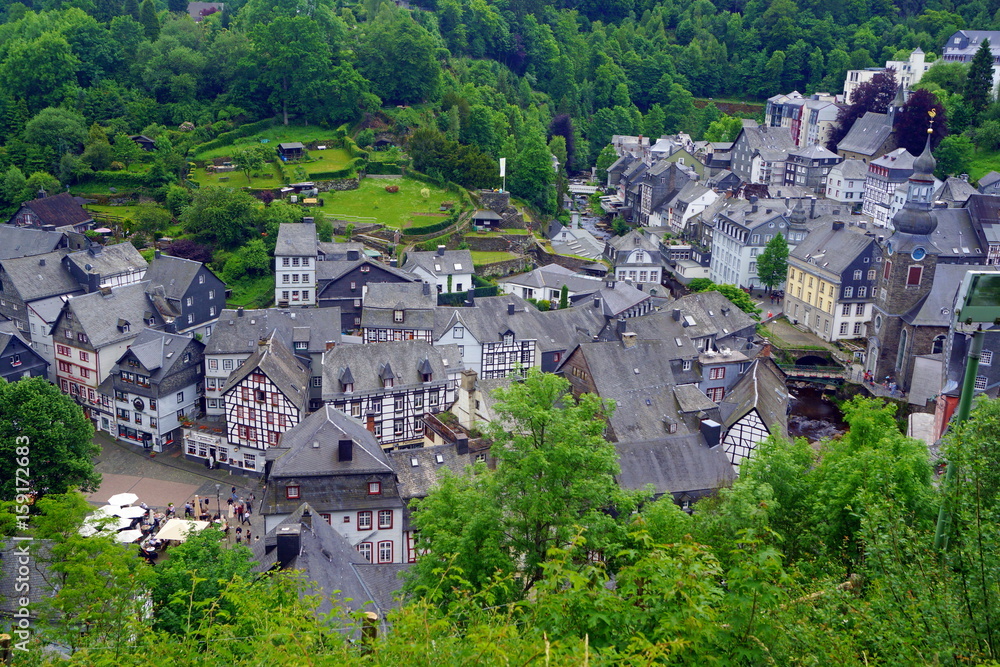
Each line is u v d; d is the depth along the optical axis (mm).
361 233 147875
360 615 29016
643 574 23156
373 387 90125
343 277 116312
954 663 22188
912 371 112000
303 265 121125
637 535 24297
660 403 87875
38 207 139125
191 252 134500
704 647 21891
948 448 26562
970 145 195375
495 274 146000
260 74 187625
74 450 72875
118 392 94438
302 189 159875
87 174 159375
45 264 111062
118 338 100062
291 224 124625
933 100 199250
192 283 111062
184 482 86688
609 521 39562
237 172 167000
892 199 178750
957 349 83125
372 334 106875
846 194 193125
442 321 105938
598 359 90000
